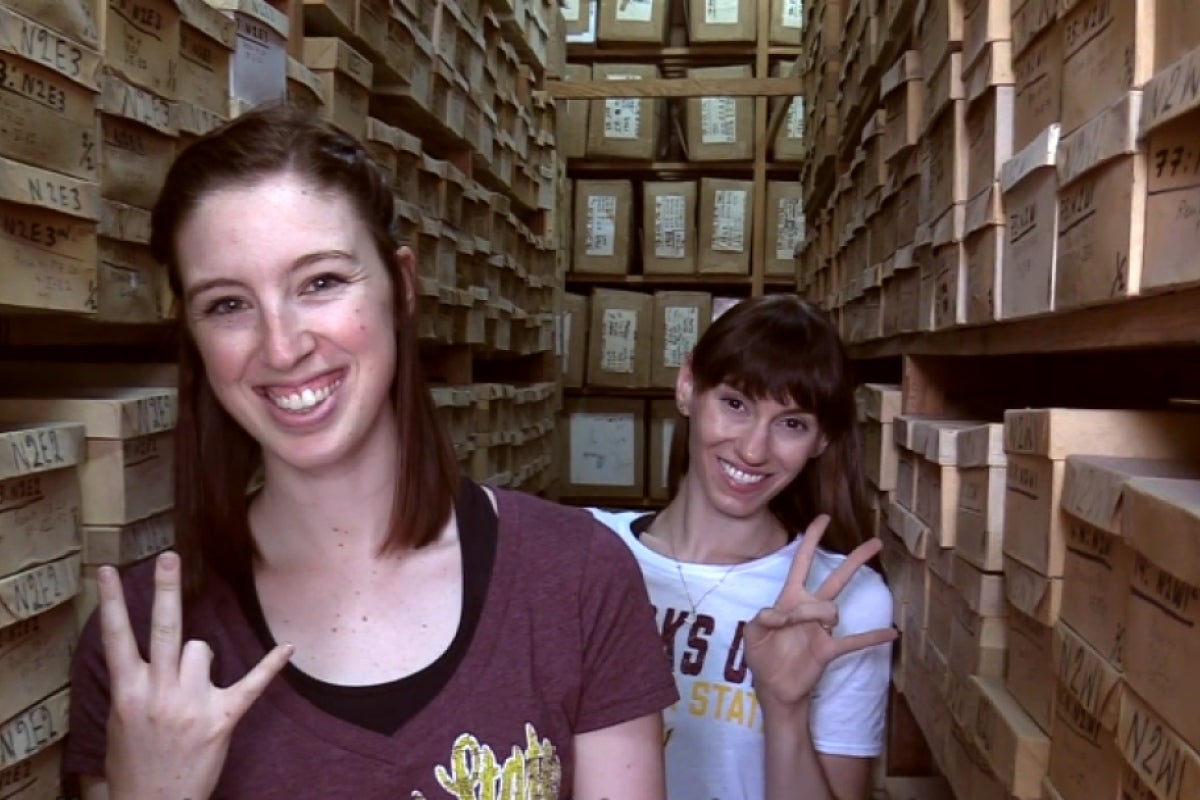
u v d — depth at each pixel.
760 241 4.37
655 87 3.76
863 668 1.20
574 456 4.56
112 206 1.03
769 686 1.06
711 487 1.23
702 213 4.43
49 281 0.92
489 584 0.75
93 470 1.02
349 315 0.69
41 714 0.93
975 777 1.17
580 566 0.77
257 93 1.34
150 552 1.09
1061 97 0.97
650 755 0.78
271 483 0.75
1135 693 0.75
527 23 3.28
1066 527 0.93
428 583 0.75
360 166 0.72
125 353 1.45
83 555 1.02
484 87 2.78
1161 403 1.55
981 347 1.36
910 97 1.56
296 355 0.67
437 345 2.51
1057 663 0.92
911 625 1.55
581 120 4.43
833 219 2.75
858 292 2.14
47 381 1.26
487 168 2.86
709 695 1.20
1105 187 0.83
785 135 4.39
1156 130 0.74
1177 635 0.68
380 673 0.72
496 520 0.78
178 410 0.76
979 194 1.20
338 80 1.64
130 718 0.63
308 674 0.71
